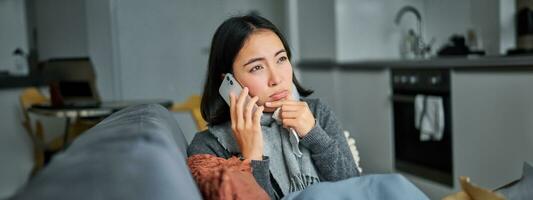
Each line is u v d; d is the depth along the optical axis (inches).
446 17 161.0
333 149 37.9
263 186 33.5
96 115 119.0
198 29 211.9
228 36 37.9
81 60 130.3
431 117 112.4
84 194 13.8
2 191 140.3
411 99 120.4
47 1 203.3
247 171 30.1
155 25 205.2
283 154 37.7
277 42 37.7
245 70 37.1
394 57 177.5
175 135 30.5
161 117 30.6
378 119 139.3
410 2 174.7
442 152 113.6
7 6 192.1
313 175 37.5
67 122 138.8
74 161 16.1
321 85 178.9
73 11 204.2
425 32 172.4
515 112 90.8
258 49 36.8
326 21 179.0
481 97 98.9
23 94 142.1
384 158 137.5
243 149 34.8
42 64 197.9
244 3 217.2
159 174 16.3
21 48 197.3
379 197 27.2
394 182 27.7
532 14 124.3
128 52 201.0
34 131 153.0
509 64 90.4
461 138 106.3
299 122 36.8
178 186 17.0
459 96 105.6
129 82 201.9
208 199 25.3
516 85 90.0
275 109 37.9
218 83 39.8
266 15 219.0
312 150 38.1
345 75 159.9
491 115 96.8
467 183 25.6
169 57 208.2
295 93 40.8
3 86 141.7
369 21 175.9
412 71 121.7
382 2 176.1
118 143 18.3
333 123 42.7
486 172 100.0
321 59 184.9
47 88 168.1
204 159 29.8
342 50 173.6
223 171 25.2
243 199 25.3
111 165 15.5
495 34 132.2
